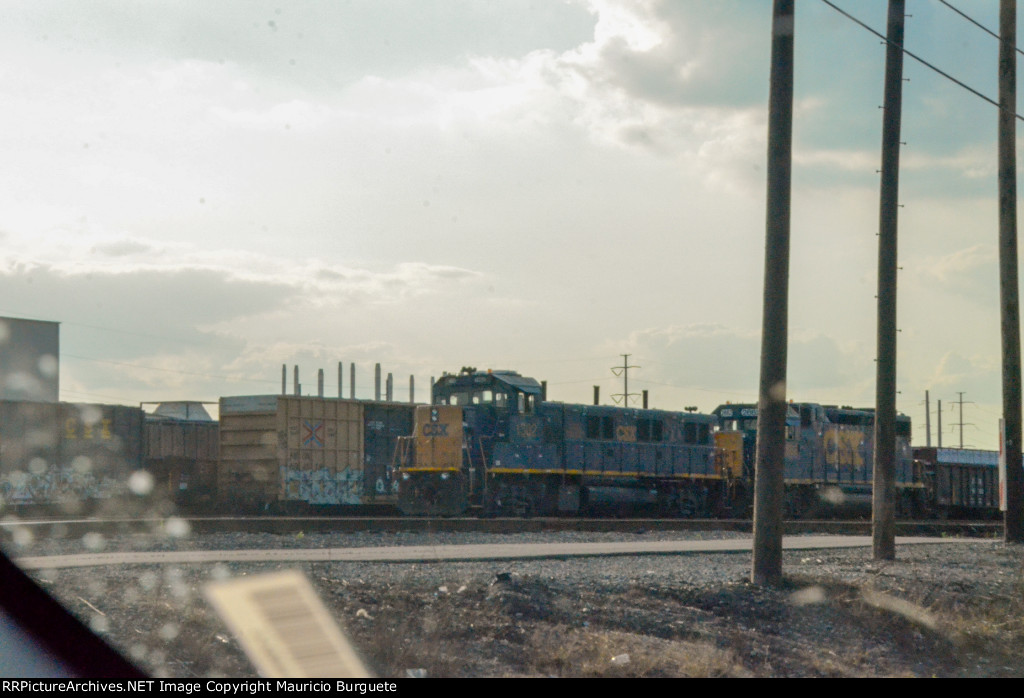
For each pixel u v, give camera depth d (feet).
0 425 97.91
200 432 119.24
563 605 40.60
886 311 63.26
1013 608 48.57
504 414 101.65
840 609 44.34
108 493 105.91
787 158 48.19
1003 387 79.20
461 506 97.66
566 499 104.83
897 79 63.31
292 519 71.92
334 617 33.12
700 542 72.33
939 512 144.05
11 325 101.91
